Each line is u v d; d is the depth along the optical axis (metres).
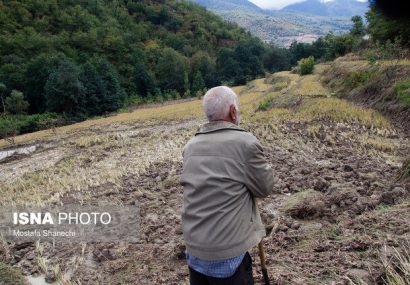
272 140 15.17
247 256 2.59
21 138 34.66
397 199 5.79
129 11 138.88
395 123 17.08
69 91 59.09
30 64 67.50
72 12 107.94
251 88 53.22
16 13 97.62
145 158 14.58
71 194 9.84
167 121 29.81
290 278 3.92
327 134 15.60
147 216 7.27
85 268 5.29
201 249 2.45
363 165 9.73
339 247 4.43
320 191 7.44
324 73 38.28
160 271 4.84
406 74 20.69
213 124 2.65
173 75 88.75
